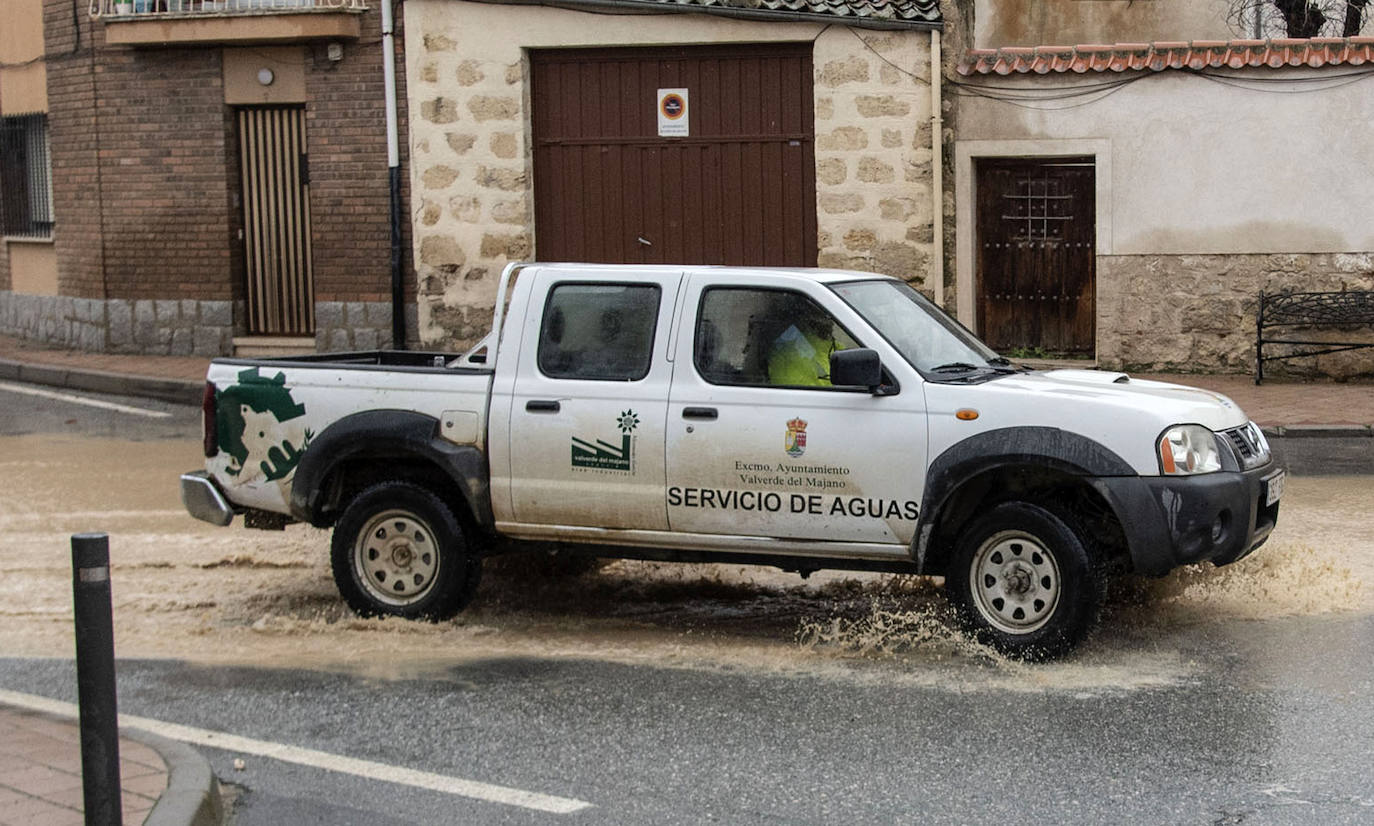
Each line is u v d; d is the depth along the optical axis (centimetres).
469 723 633
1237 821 509
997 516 702
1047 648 696
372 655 739
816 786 552
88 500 1129
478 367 786
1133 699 645
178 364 1873
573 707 653
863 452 716
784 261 1748
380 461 815
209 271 1947
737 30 1711
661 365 754
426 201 1828
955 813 522
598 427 757
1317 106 1614
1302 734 595
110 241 1997
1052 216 1708
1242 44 1627
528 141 1800
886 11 1662
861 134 1698
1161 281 1673
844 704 649
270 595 859
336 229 1883
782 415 730
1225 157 1642
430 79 1805
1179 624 763
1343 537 952
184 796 520
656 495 751
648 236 1786
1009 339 1738
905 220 1703
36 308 2159
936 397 711
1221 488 691
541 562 912
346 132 1866
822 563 743
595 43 1752
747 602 841
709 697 664
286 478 809
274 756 596
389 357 927
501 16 1773
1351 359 1623
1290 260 1641
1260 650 714
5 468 1262
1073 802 529
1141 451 684
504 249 1811
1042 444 689
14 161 2191
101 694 452
